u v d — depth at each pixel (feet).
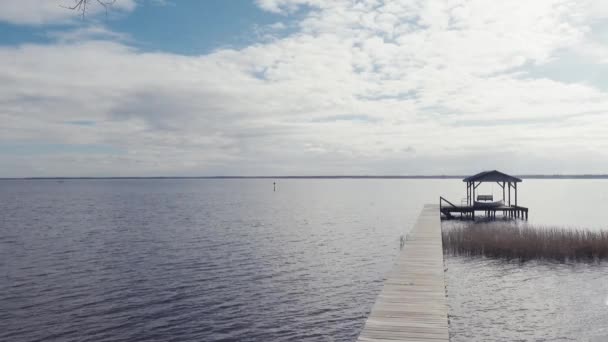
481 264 84.79
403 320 31.09
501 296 66.49
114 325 59.47
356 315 63.46
